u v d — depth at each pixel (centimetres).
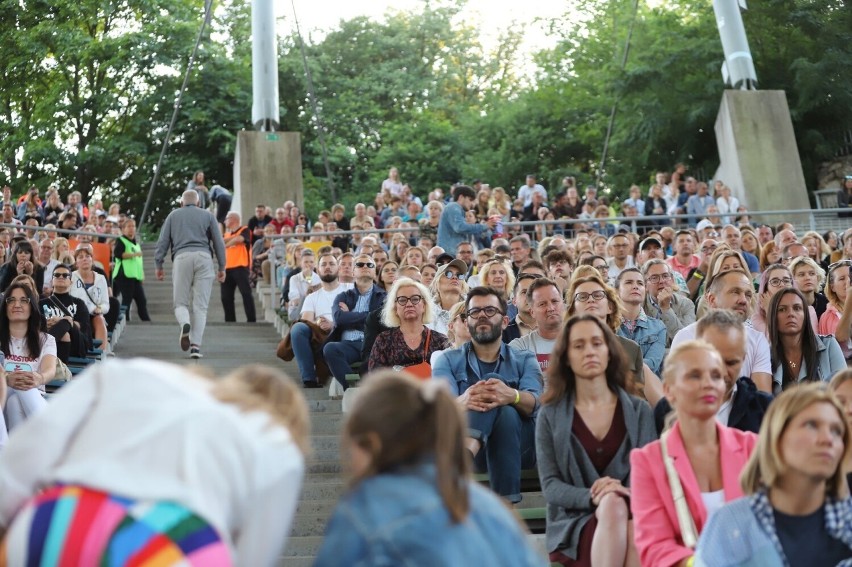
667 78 3656
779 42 3631
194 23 4453
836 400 487
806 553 484
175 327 1859
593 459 695
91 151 4266
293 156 2900
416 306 1035
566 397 706
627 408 696
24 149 4375
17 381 969
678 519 582
